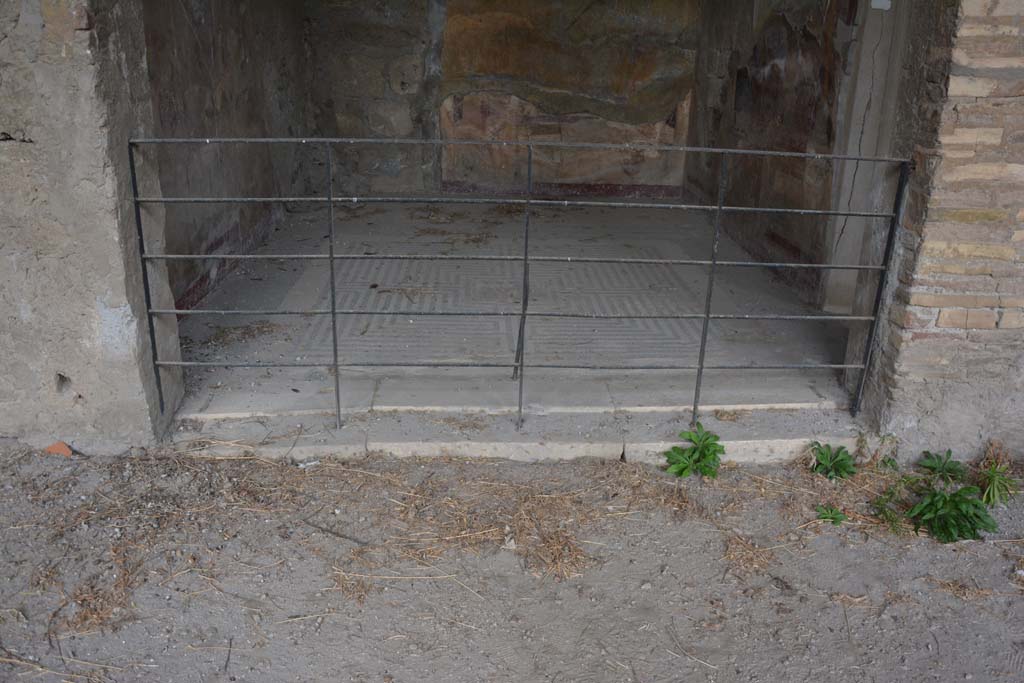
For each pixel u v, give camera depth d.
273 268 5.48
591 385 3.82
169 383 3.44
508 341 4.33
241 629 2.55
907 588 2.82
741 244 6.25
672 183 7.93
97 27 2.83
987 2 2.87
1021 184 3.08
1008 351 3.31
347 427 3.46
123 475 3.16
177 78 4.40
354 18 7.27
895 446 3.44
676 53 7.47
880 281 3.37
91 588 2.66
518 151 7.74
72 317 3.12
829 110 4.69
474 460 3.37
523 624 2.62
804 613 2.70
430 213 7.05
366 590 2.72
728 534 3.04
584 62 7.48
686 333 4.48
